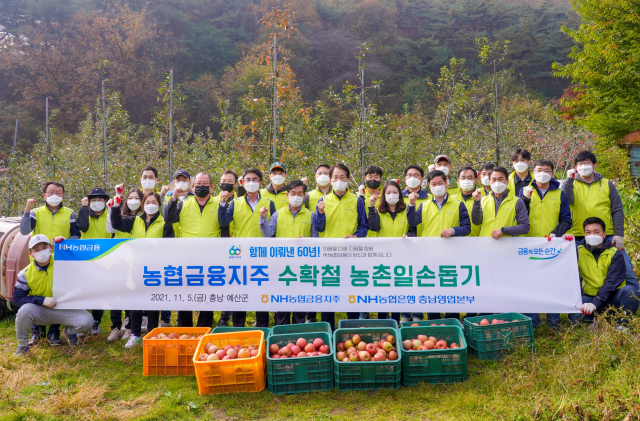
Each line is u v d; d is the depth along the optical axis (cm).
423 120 1402
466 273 511
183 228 562
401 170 1170
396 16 6225
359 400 417
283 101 970
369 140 1066
